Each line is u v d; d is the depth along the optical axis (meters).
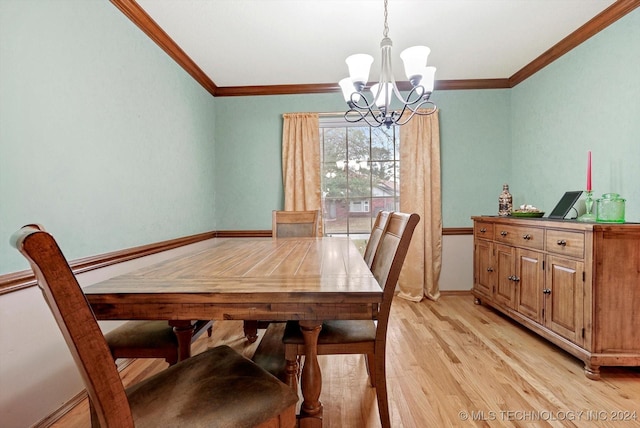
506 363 1.89
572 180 2.49
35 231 0.55
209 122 3.30
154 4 1.99
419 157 3.27
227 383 0.90
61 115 1.50
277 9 2.05
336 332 1.28
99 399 0.62
